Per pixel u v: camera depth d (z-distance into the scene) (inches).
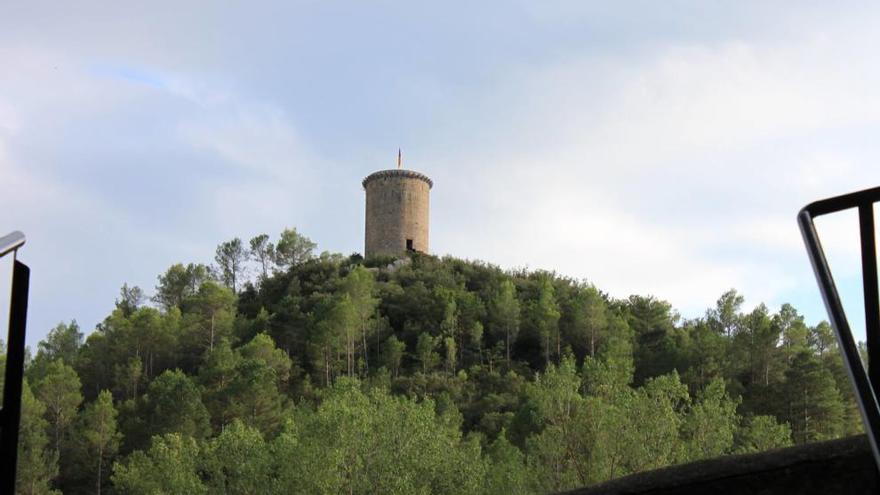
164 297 3693.4
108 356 2677.2
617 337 2608.3
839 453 145.9
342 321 2509.8
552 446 828.0
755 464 151.3
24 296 110.1
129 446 1845.5
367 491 853.8
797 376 1713.8
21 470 1517.0
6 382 107.0
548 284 3154.5
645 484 159.3
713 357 2287.2
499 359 2628.0
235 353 2378.2
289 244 3814.0
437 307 2854.3
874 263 104.6
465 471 908.6
